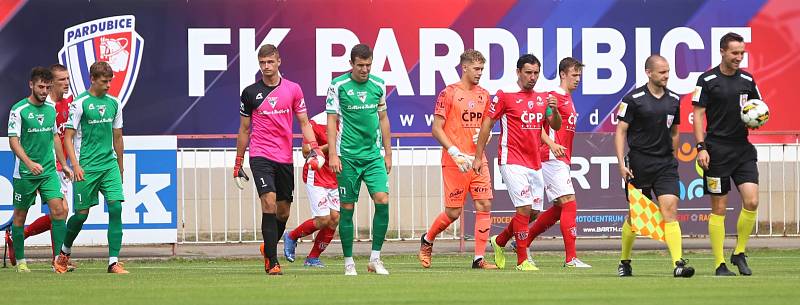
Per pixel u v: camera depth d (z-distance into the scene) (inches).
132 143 1978.3
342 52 2337.6
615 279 1402.6
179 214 2177.7
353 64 1481.3
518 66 1652.3
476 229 1715.1
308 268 1743.4
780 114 2389.3
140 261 1995.6
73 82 2310.5
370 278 1446.9
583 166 2096.5
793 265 1723.7
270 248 1528.1
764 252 2078.0
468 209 2090.3
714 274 1505.9
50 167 1704.0
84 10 2314.2
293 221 2225.6
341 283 1354.6
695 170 2097.7
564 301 1114.1
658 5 2375.7
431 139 2261.3
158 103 2319.1
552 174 1724.9
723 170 1467.8
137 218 1979.6
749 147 1475.1
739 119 1457.9
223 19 2331.4
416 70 2342.5
